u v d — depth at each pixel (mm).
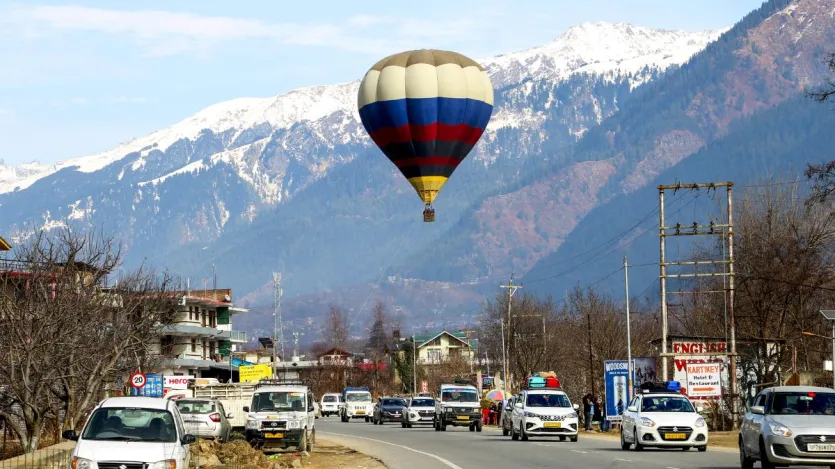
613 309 141000
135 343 62500
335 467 44750
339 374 193625
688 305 117875
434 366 191875
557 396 61062
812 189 69938
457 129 72688
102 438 29328
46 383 50875
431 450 52750
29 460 35812
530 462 42406
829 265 90438
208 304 140000
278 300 166125
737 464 39875
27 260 57656
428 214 74125
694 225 78812
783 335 87938
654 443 48125
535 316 138750
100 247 75688
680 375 75250
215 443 53562
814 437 33594
